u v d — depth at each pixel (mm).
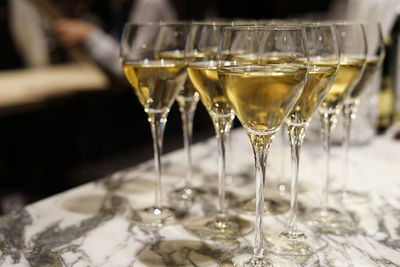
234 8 3939
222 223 648
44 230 640
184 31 674
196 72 620
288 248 586
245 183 801
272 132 528
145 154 2439
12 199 2111
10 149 2133
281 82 487
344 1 1183
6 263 563
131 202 725
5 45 2863
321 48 563
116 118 2445
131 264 558
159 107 683
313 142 997
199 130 2621
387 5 868
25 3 2697
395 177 809
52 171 2262
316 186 788
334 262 559
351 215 675
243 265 551
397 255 573
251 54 546
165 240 611
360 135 947
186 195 749
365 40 634
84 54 2068
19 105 1664
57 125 2232
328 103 658
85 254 580
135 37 650
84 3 2260
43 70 2613
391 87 985
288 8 3418
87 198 740
